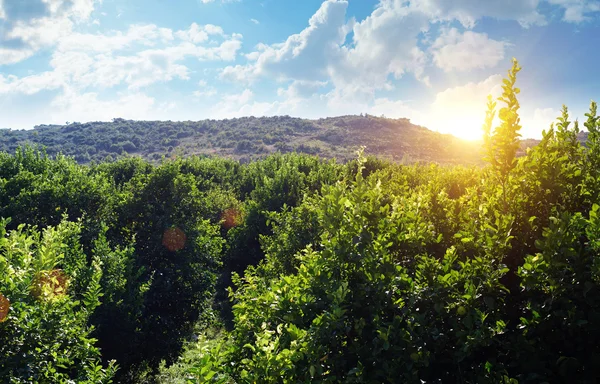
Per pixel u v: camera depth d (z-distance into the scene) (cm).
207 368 324
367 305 388
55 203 1370
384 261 389
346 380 320
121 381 969
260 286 625
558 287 297
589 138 418
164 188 1512
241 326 507
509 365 312
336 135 15350
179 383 942
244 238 2052
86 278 846
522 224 389
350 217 432
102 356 947
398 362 326
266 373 331
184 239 1430
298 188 2209
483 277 347
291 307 428
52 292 567
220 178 3394
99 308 906
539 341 312
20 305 494
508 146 402
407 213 454
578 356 304
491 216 410
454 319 341
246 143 14125
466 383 324
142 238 1409
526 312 344
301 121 17488
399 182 995
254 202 2128
